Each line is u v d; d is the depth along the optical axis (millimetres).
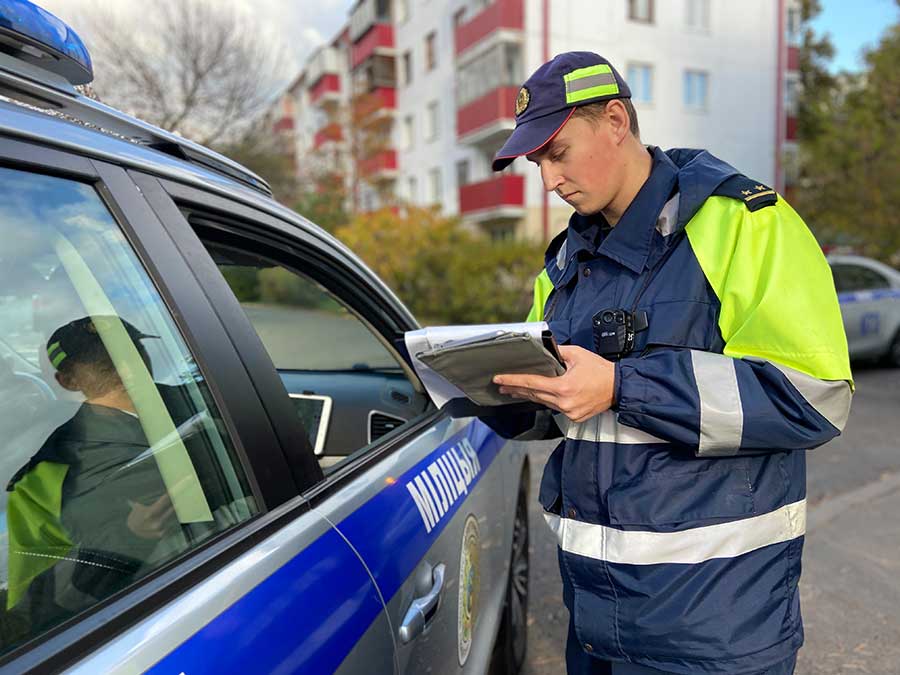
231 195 1133
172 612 746
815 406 1051
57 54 902
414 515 1303
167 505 845
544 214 17719
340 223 18250
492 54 17109
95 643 675
